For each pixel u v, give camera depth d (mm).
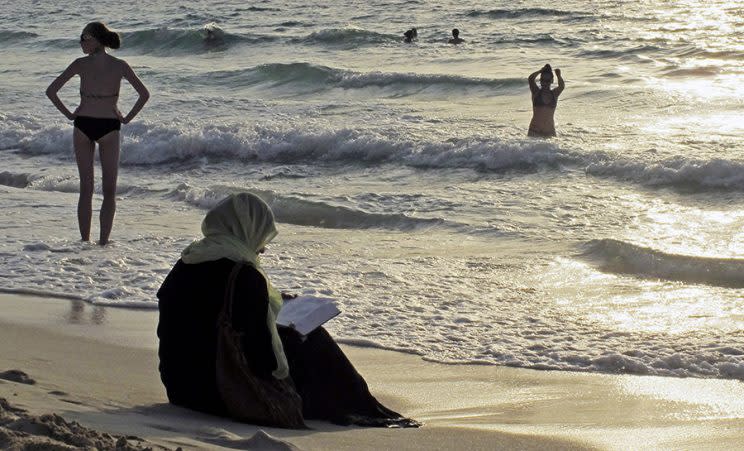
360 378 4570
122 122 9836
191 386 4348
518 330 6996
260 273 4297
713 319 7289
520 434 4227
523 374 5922
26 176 14953
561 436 4234
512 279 8602
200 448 3537
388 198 12438
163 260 9211
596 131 16062
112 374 5230
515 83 21734
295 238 10602
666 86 20922
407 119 18125
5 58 32562
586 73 23750
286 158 15961
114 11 46969
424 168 14680
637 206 11594
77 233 10547
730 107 18078
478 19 36062
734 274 8523
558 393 5457
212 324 4289
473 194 12602
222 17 41250
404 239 10430
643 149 14211
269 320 4289
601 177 13242
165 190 13727
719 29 30594
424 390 5531
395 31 33625
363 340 6707
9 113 19719
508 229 10594
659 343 6594
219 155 16297
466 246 9992
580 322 7227
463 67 25922
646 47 26984
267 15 41375
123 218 11664
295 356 4508
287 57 29688
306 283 8383
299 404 4293
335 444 3930
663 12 35781
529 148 14242
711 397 5309
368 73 23453
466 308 7621
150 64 29359
